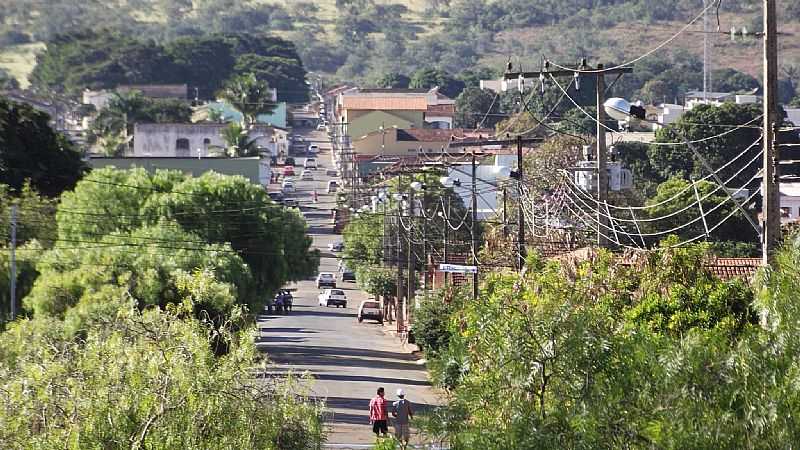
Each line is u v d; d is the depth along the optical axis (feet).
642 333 97.71
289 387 123.85
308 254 379.35
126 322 125.18
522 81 206.39
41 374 118.93
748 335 92.73
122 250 286.25
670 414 88.28
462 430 96.68
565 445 90.89
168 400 116.16
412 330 326.85
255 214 354.74
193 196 349.00
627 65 204.23
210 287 195.93
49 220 342.85
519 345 96.37
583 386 94.22
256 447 119.14
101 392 116.37
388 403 226.17
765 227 133.69
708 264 191.83
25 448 114.42
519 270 243.40
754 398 86.53
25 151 410.72
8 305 276.41
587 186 264.31
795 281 92.27
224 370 120.78
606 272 181.27
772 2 135.23
